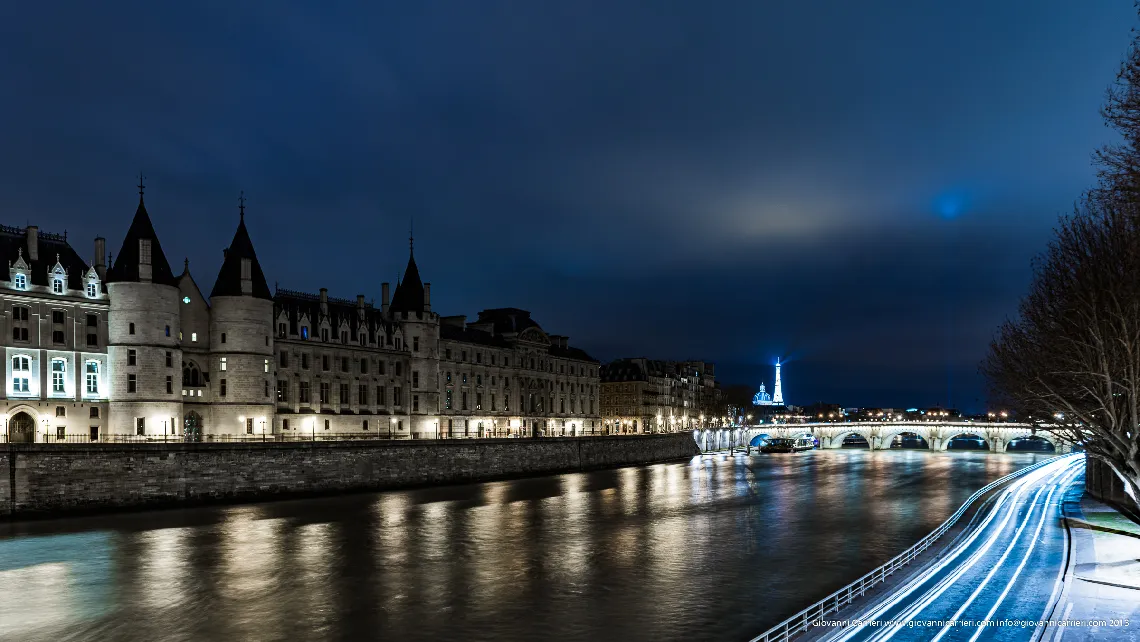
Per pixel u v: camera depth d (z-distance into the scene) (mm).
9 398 83875
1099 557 51469
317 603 47031
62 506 74812
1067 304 49062
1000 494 94000
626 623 43656
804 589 50750
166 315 94625
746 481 125500
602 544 65750
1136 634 34719
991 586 43844
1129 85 35969
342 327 123375
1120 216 42688
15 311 85625
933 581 45094
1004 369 61188
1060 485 105562
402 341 136375
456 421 145250
